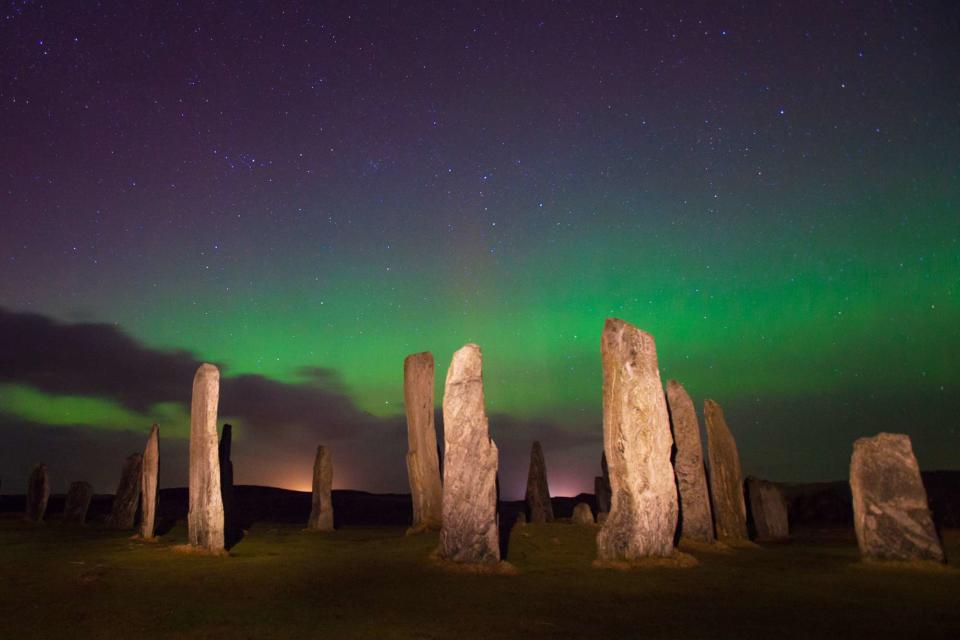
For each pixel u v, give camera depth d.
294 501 47.94
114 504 28.98
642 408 17.03
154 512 22.94
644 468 16.84
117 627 10.73
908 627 10.73
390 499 50.56
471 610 11.93
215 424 18.98
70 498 31.53
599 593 13.36
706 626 10.80
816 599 12.88
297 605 12.32
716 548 19.50
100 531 26.89
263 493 52.34
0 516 33.38
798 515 32.94
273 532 27.16
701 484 20.33
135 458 29.66
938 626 10.78
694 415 20.84
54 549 19.92
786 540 24.66
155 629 10.62
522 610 11.93
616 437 16.92
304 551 19.45
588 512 27.81
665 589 13.77
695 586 14.06
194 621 11.12
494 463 16.50
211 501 18.59
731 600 12.79
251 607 12.15
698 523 20.05
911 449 17.00
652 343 17.58
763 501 25.55
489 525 16.14
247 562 16.97
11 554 18.72
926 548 16.42
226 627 10.74
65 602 12.44
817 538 25.34
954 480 34.38
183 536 24.34
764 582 14.52
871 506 17.03
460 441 16.59
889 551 16.64
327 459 29.42
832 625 10.86
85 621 11.09
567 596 13.09
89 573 14.76
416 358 26.09
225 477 29.30
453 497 16.45
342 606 12.25
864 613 11.73
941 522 27.53
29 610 11.82
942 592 13.52
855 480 17.34
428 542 20.42
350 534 26.22
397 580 14.66
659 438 17.16
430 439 25.39
